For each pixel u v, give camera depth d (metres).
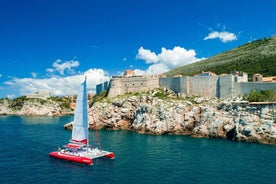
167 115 106.69
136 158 65.31
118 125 123.69
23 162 62.94
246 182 48.28
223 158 64.81
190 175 51.97
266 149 75.62
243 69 179.50
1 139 94.31
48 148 78.50
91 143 85.69
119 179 50.28
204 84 120.31
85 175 53.03
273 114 88.56
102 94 152.25
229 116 96.62
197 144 83.56
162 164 59.69
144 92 131.88
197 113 104.06
